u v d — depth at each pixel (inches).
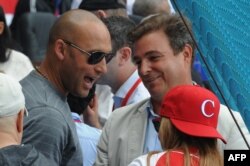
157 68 586.6
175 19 590.6
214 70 446.0
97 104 743.1
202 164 496.7
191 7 446.6
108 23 749.9
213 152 503.8
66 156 573.6
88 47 576.4
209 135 503.2
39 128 549.3
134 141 588.4
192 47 591.5
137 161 504.1
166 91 588.1
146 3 1037.2
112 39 745.0
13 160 474.3
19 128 495.2
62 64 580.4
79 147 584.4
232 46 438.9
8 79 494.0
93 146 655.8
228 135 573.6
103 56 581.3
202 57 449.1
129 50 749.3
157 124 592.1
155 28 589.3
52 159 550.3
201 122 509.0
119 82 755.4
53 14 1235.2
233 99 441.7
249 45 436.5
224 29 439.5
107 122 606.5
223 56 439.8
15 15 1194.6
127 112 603.2
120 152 589.3
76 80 581.3
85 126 661.9
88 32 576.7
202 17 443.5
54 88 581.0
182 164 496.1
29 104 558.6
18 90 494.0
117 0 915.4
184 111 509.0
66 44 578.6
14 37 1128.8
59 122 558.6
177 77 589.6
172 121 509.7
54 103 569.6
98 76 586.9
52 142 550.9
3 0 1198.9
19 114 494.0
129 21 759.1
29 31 1108.5
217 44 440.5
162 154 503.2
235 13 438.0
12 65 863.1
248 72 436.5
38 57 1077.1
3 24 859.4
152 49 585.9
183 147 502.9
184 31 588.4
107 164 596.7
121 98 757.3
